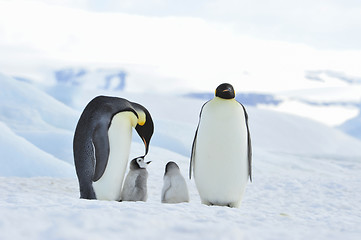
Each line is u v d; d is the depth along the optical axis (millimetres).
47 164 31094
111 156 15016
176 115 124125
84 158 15273
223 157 14070
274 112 126000
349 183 25453
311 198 21109
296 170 42219
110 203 10469
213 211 10062
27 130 44031
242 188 14688
